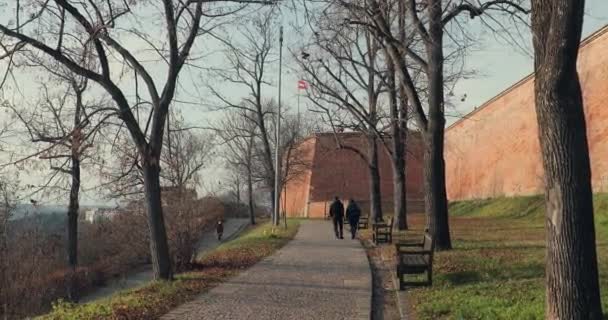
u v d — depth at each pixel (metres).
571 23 6.55
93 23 12.73
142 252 22.27
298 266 16.33
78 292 21.70
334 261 17.41
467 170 52.50
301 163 56.28
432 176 16.81
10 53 11.47
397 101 27.14
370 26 16.88
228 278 14.17
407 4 16.73
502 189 43.25
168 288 12.48
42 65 13.03
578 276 6.65
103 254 27.70
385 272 15.13
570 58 6.64
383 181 64.19
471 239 20.06
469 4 15.45
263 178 56.34
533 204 35.25
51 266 21.88
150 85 13.62
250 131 53.59
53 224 23.36
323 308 10.31
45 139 12.55
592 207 6.82
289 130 57.72
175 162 18.56
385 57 25.80
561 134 6.73
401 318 9.48
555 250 6.77
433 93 16.95
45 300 19.70
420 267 11.80
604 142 29.23
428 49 16.92
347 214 26.80
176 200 17.39
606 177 28.72
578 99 6.77
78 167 14.76
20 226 19.28
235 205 74.69
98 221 25.50
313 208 62.94
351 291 12.08
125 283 23.34
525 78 40.00
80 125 12.71
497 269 12.62
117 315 9.95
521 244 17.31
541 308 8.08
